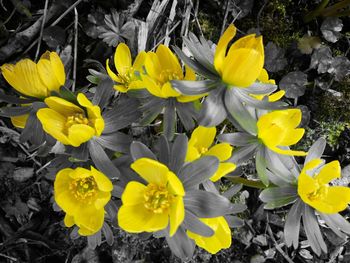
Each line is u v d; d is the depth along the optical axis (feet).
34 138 0.62
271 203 0.64
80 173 0.55
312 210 0.64
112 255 0.88
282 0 0.98
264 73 0.66
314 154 0.67
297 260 0.94
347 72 0.97
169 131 0.62
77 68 0.93
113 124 0.60
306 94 0.99
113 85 0.66
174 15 0.94
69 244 0.89
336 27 0.97
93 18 0.91
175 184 0.51
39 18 0.91
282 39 0.98
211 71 0.59
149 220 0.56
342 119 0.97
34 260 0.89
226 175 0.67
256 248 0.93
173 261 0.89
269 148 0.62
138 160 0.53
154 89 0.60
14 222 0.90
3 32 0.89
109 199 0.59
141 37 0.91
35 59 0.90
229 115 0.59
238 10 0.97
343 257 0.94
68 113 0.59
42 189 0.90
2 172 0.89
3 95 0.62
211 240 0.59
